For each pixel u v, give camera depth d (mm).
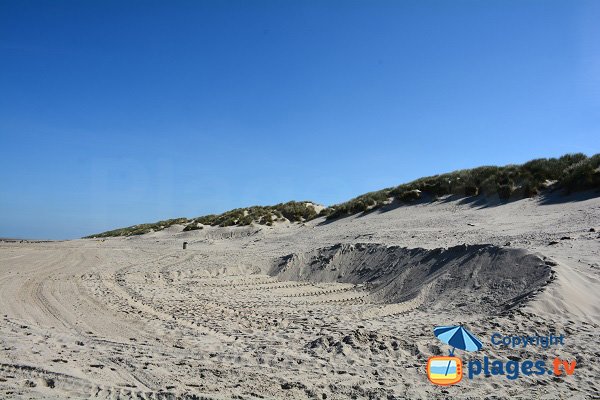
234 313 11703
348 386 6297
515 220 19156
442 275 12781
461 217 22062
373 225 25109
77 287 15031
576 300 9367
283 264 20422
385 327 9398
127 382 6219
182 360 7324
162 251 27906
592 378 6523
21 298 12805
